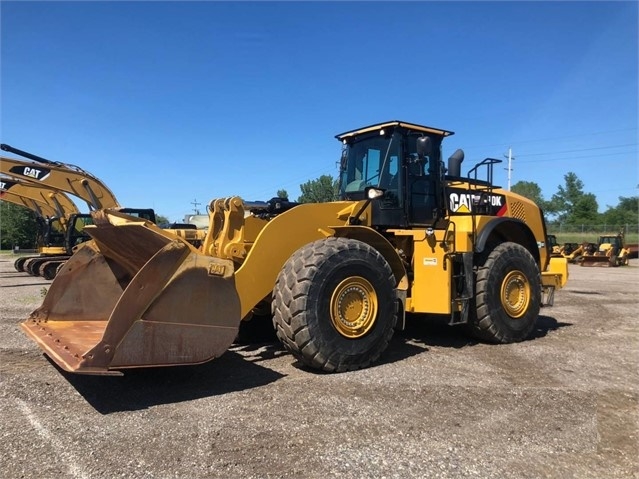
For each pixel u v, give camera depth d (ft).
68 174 48.88
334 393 14.56
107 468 10.12
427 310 20.12
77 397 14.12
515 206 25.76
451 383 15.69
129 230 15.31
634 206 276.00
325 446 11.21
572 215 254.47
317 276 16.11
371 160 22.16
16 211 154.81
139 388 14.89
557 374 17.06
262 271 16.61
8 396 14.15
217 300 14.38
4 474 9.85
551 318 29.27
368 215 20.06
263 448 11.07
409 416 12.98
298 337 15.94
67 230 54.54
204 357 14.16
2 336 22.21
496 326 21.36
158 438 11.49
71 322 17.75
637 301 38.11
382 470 10.21
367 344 17.04
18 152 47.19
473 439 11.74
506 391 15.08
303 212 17.74
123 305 13.00
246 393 14.52
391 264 19.57
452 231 20.36
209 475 9.91
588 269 88.33
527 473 10.26
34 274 54.49
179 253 13.83
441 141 22.72
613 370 17.72
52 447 11.02
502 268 21.75
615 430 12.46
